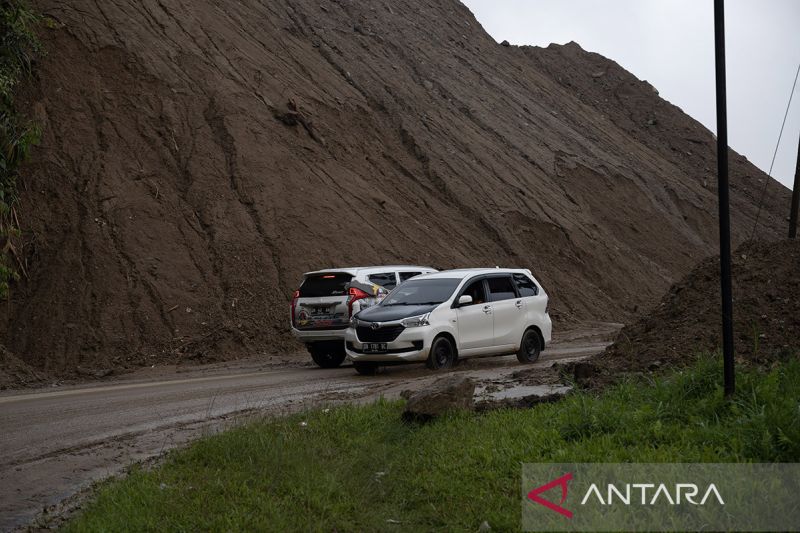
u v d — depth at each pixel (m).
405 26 53.31
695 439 6.44
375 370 14.80
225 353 19.95
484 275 15.45
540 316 16.06
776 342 10.10
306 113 33.34
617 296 37.50
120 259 21.98
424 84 46.19
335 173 30.58
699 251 50.00
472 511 5.80
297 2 45.47
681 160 71.38
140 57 29.72
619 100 78.06
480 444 7.14
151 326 20.42
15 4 22.28
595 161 51.44
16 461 8.31
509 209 36.94
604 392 8.95
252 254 23.77
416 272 17.86
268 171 27.45
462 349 14.56
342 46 43.34
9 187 21.36
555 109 58.78
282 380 14.38
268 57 36.06
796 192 19.47
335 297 16.55
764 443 5.98
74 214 23.14
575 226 40.12
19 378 16.98
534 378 11.82
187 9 34.72
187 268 22.55
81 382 17.16
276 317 21.77
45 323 19.98
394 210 30.78
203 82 30.50
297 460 7.04
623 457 6.23
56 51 28.11
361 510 6.09
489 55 60.28
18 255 21.50
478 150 41.31
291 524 5.70
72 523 5.83
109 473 7.60
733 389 7.32
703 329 10.85
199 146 27.34
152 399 12.33
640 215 49.22
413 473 6.82
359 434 8.29
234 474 6.80
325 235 25.91
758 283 11.26
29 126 22.11
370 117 37.59
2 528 6.16
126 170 25.30
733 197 66.38
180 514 5.85
